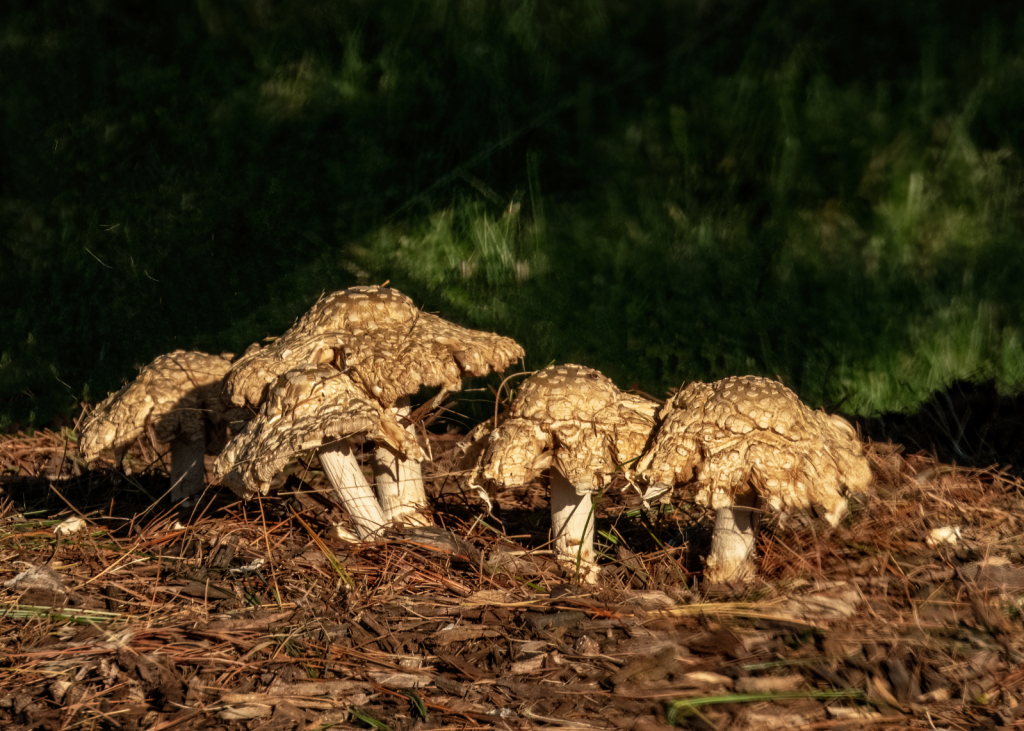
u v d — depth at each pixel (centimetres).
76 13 988
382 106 1011
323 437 364
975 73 995
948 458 590
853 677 316
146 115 969
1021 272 860
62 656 331
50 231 912
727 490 342
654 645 336
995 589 377
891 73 1008
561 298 893
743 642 336
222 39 1009
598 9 1048
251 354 416
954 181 952
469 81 1016
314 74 1021
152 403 450
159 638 345
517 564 401
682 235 939
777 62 1010
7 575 400
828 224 938
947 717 297
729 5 1036
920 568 396
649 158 995
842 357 804
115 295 876
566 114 1020
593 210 970
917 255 902
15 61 967
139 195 933
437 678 319
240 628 350
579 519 396
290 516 457
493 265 926
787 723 293
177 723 293
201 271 902
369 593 377
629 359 829
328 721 295
